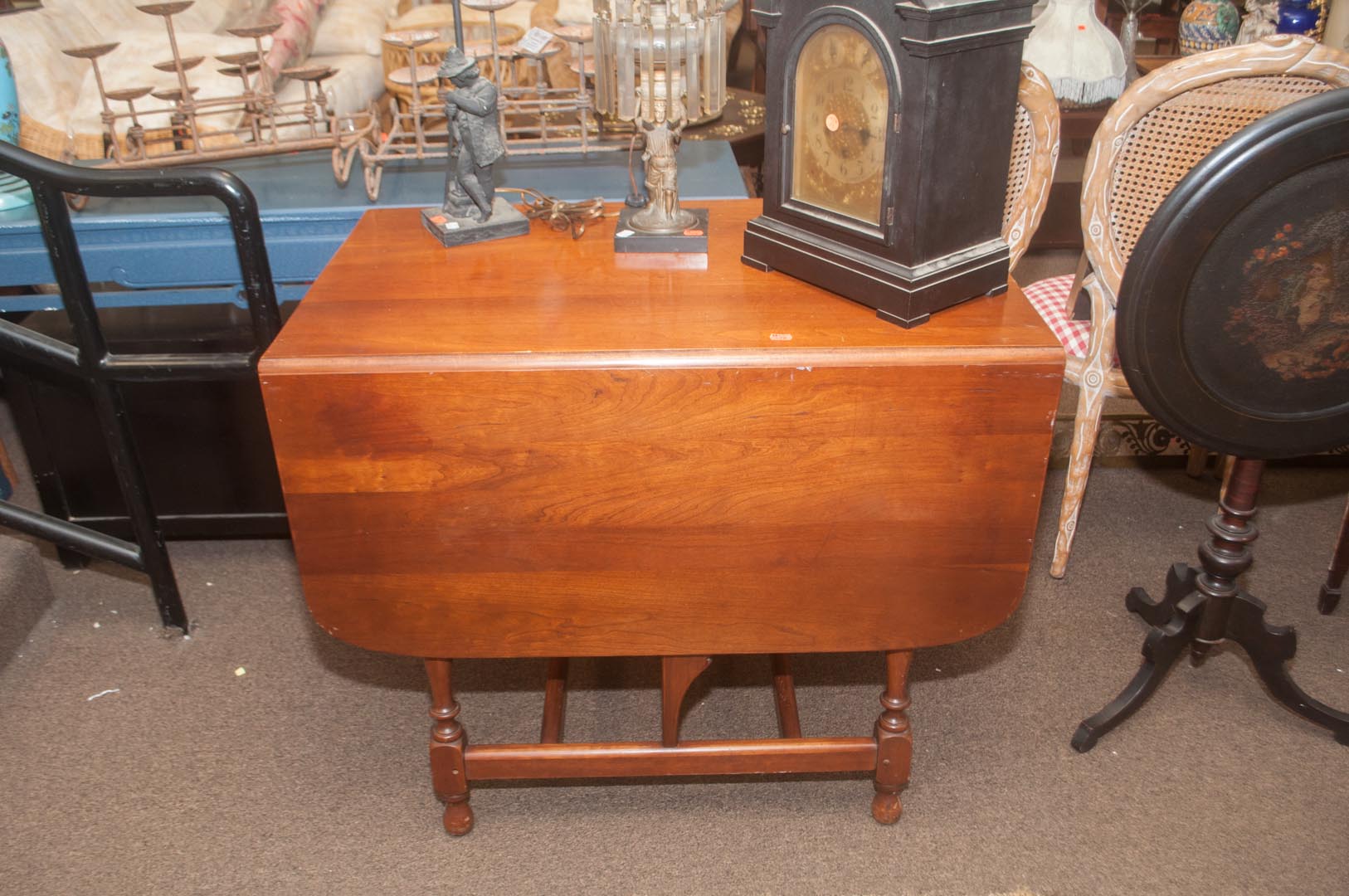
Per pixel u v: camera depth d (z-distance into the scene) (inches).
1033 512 59.6
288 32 145.6
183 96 85.7
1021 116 83.4
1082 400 88.0
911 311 57.2
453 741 67.1
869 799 73.3
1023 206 86.0
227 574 96.6
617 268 66.7
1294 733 78.2
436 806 73.2
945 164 55.1
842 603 62.0
